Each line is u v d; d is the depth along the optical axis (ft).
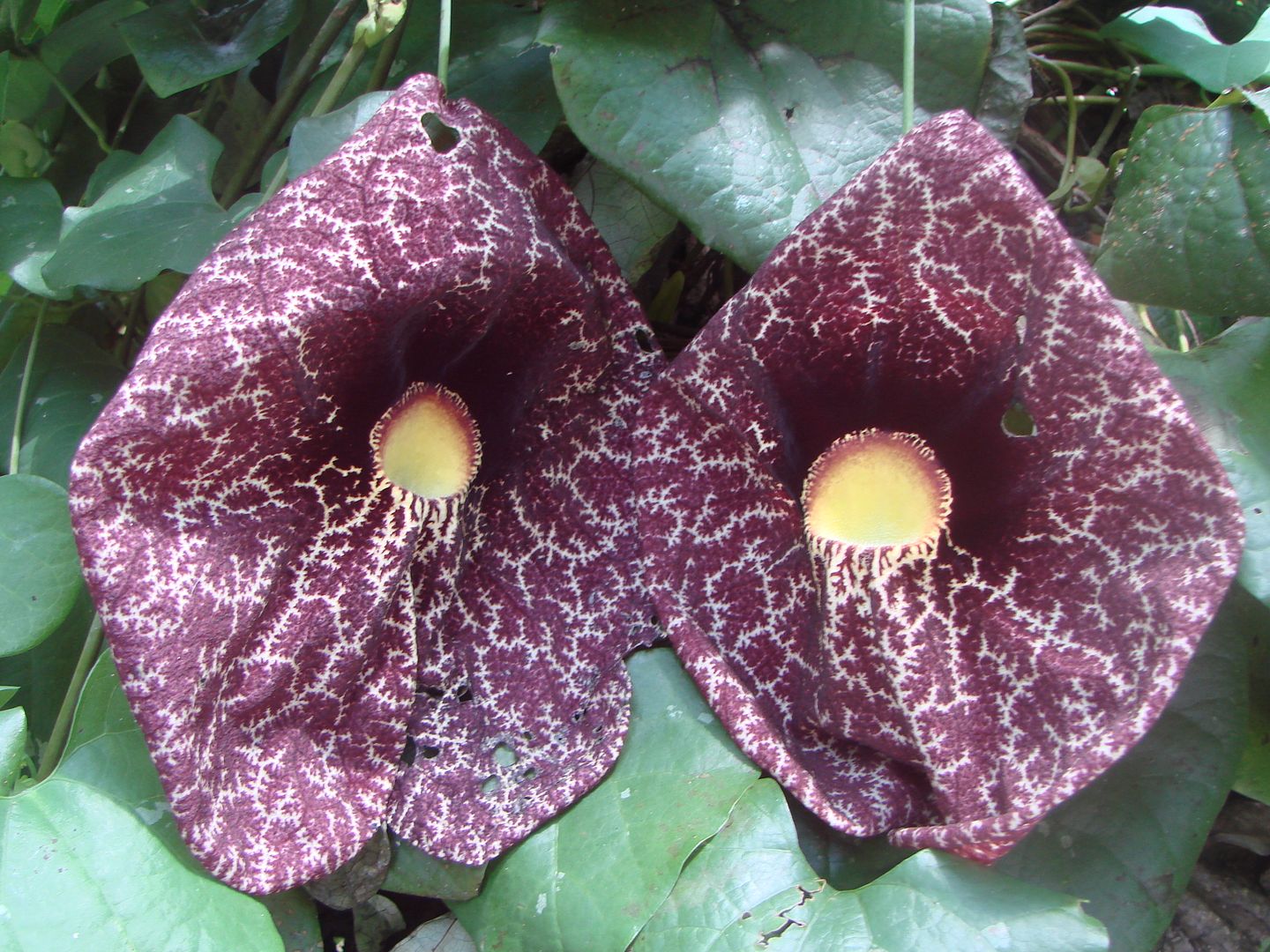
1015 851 0.97
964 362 0.91
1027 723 0.90
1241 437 0.98
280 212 0.85
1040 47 1.38
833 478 1.00
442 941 1.07
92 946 0.79
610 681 1.02
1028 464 0.90
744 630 1.00
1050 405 0.87
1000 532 0.92
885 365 0.94
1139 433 0.83
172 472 0.84
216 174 1.43
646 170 1.02
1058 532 0.89
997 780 0.90
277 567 0.90
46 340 1.31
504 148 0.95
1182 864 0.98
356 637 0.94
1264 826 1.19
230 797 0.88
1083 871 0.97
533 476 1.05
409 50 1.19
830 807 0.92
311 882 0.97
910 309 0.90
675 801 0.95
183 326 0.82
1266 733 1.08
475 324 0.97
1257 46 1.19
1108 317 0.82
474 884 0.96
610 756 0.98
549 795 0.97
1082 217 1.38
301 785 0.92
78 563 1.01
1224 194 0.97
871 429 0.99
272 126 1.26
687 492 1.00
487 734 1.01
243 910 0.86
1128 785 0.99
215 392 0.83
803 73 1.07
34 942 0.78
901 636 0.93
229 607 0.87
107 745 0.94
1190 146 0.99
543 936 0.93
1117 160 1.28
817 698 0.98
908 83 0.99
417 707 1.00
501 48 1.17
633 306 1.03
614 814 0.96
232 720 0.89
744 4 1.08
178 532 0.85
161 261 1.07
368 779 0.95
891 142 1.05
